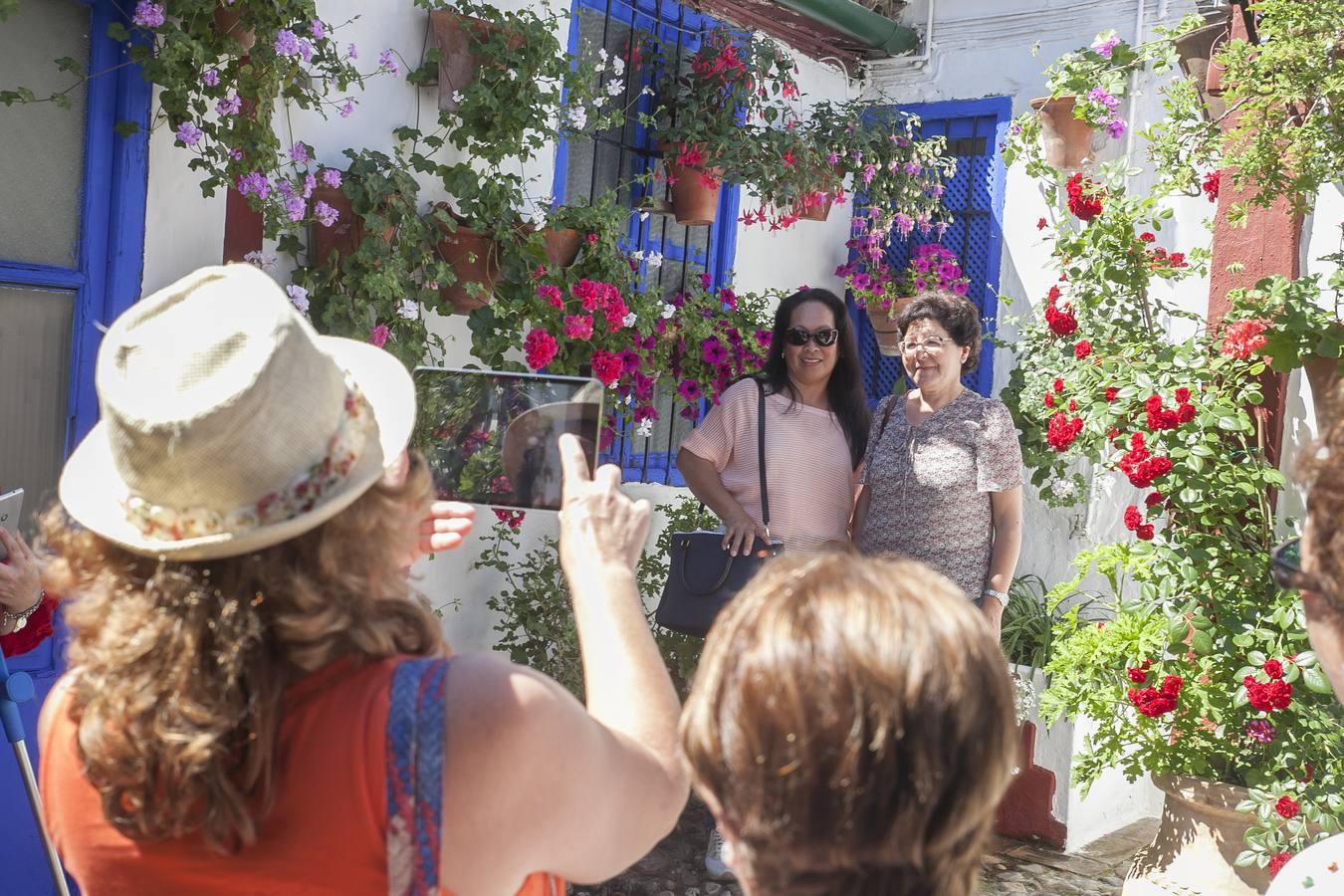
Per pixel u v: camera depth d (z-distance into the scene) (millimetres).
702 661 1064
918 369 4047
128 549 1227
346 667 1218
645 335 4828
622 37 5375
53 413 3398
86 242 3420
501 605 4820
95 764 1178
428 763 1160
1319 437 1147
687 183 5340
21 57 3275
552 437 1863
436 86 4367
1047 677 5043
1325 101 3732
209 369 1174
